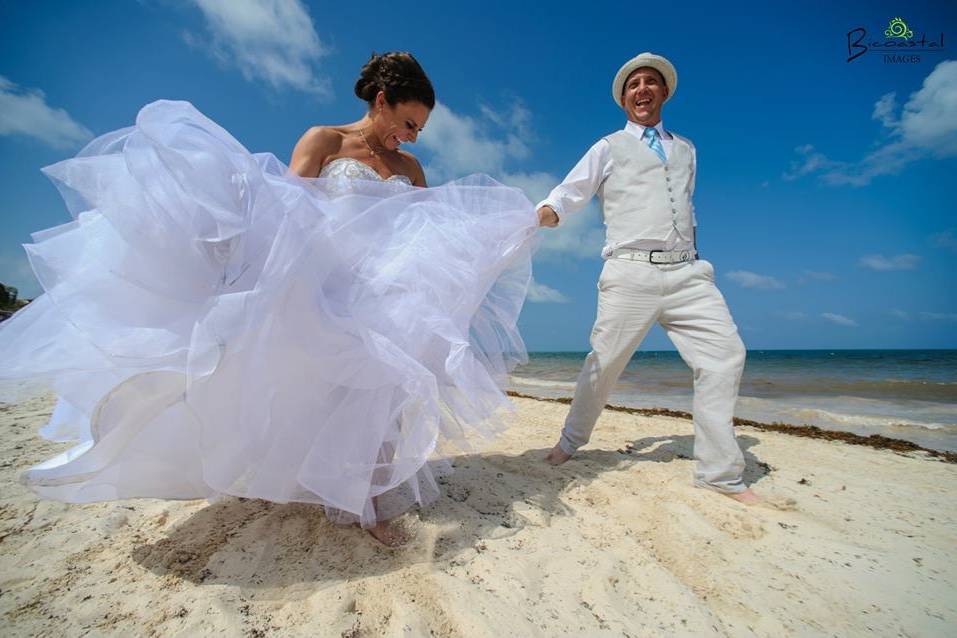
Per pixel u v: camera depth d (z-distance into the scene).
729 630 1.54
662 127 3.15
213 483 1.62
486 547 1.96
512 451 3.44
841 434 4.46
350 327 1.76
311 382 1.74
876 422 6.07
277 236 1.67
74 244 1.62
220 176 1.65
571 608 1.60
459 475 2.79
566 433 3.14
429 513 2.22
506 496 2.51
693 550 2.03
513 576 1.75
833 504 2.58
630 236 2.93
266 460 1.69
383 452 1.86
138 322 1.55
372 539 1.94
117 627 1.41
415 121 2.32
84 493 1.64
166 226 1.59
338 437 1.71
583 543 2.03
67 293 1.54
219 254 1.67
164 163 1.54
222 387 1.62
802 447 3.84
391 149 2.48
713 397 2.66
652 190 2.92
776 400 8.31
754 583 1.80
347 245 1.93
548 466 3.07
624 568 1.85
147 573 1.69
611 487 2.70
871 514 2.45
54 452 3.01
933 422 6.12
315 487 1.64
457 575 1.74
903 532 2.25
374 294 1.92
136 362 1.50
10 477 2.57
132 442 1.63
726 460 2.57
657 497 2.57
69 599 1.54
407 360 1.77
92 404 1.62
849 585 1.79
